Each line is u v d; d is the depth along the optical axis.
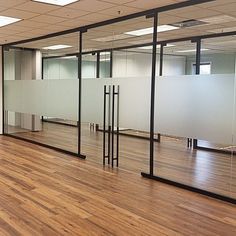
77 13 5.14
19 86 8.48
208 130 4.27
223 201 3.98
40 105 7.66
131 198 4.02
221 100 4.12
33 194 4.10
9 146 7.50
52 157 6.36
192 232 3.10
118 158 6.04
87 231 3.07
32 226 3.17
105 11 5.00
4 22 5.90
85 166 5.66
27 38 7.72
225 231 3.13
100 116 5.97
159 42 6.66
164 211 3.62
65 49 7.56
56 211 3.55
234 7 4.57
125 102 5.47
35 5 4.69
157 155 6.54
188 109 4.50
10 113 9.06
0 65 9.00
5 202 3.80
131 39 6.59
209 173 5.23
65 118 6.84
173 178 4.86
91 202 3.85
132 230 3.12
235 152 5.83
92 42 6.54
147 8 4.81
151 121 5.00
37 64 8.95
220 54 6.07
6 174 5.04
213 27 5.85
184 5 4.47
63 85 6.87
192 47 6.59
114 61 6.64
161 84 4.84
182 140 7.14
